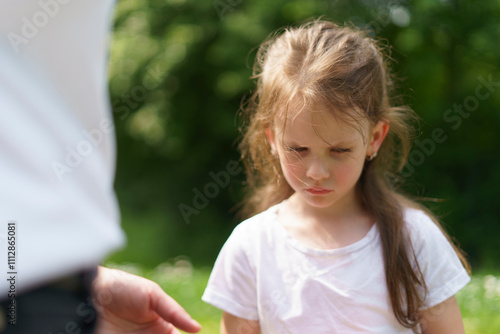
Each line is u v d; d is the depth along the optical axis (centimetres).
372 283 187
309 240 196
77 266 83
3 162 76
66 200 83
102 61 98
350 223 198
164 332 163
